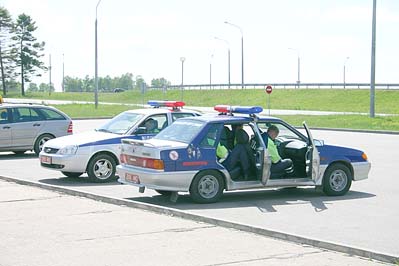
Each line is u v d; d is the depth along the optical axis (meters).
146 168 12.91
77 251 8.91
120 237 9.74
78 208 12.27
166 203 13.21
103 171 16.31
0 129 21.84
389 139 32.44
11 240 9.58
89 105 71.56
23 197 13.62
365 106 73.00
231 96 92.31
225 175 13.16
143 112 16.75
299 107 76.06
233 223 10.38
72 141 16.33
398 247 9.36
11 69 121.50
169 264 8.22
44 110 22.81
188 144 12.96
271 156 13.52
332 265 8.16
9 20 119.19
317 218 11.62
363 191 14.97
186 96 97.94
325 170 14.06
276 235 9.70
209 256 8.61
